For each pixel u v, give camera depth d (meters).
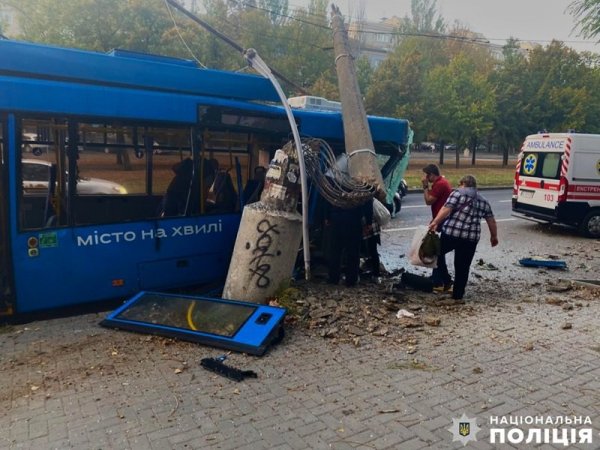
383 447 3.57
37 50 5.82
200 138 6.84
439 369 4.79
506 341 5.50
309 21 29.02
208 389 4.40
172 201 6.78
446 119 34.69
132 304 6.09
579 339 5.59
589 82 40.00
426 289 7.46
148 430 3.78
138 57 6.82
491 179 30.36
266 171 7.55
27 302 5.85
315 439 3.66
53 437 3.71
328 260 7.52
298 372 4.72
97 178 6.19
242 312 5.69
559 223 13.50
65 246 5.99
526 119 39.25
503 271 9.28
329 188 6.91
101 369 4.78
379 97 32.09
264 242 6.36
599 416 3.98
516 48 41.41
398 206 15.96
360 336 5.57
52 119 5.79
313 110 8.52
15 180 5.64
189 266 6.95
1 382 4.55
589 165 13.11
